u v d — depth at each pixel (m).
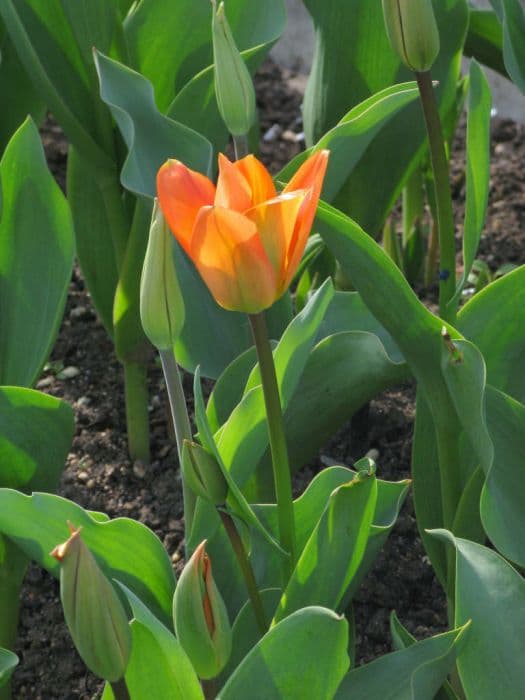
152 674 0.87
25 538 0.94
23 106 1.20
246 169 0.83
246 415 0.90
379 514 0.94
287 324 1.07
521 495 0.94
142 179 1.03
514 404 0.94
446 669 0.87
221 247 0.81
